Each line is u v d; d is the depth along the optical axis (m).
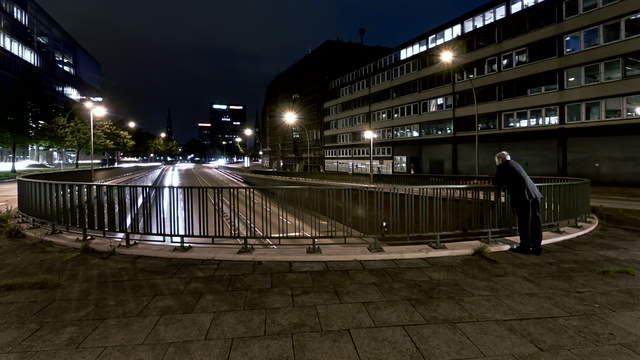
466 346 3.08
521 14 34.97
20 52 55.81
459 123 42.81
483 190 6.89
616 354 2.95
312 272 5.11
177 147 165.50
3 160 48.75
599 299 4.09
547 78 33.00
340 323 3.51
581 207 8.55
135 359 2.87
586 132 29.95
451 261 5.64
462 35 41.78
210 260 5.73
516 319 3.60
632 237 7.31
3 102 39.12
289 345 3.10
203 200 6.47
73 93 78.81
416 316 3.67
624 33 27.14
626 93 27.19
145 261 5.63
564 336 3.25
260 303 4.00
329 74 79.06
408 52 51.56
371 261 5.65
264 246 6.48
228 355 2.93
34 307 3.88
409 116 51.31
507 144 37.25
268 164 122.31
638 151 27.20
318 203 6.41
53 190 7.76
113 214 6.71
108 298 4.13
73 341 3.16
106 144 50.47
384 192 6.61
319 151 80.62
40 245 6.75
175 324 3.48
